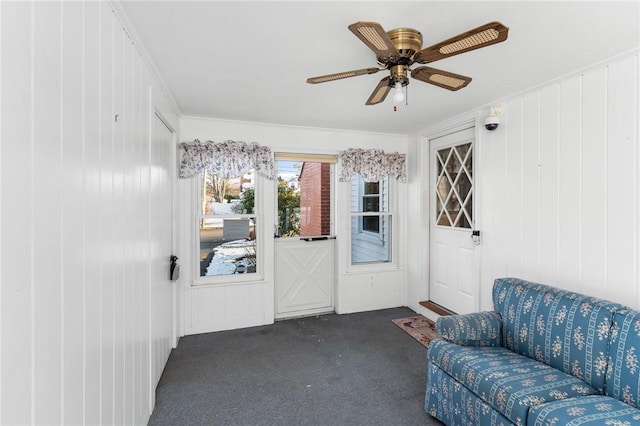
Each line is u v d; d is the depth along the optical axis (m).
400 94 1.75
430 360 2.09
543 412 1.41
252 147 3.58
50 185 0.94
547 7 1.51
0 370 0.74
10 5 0.77
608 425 1.30
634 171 1.96
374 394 2.31
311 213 4.07
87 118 1.18
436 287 3.91
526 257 2.66
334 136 3.98
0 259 0.74
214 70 2.23
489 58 2.05
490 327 2.19
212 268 3.62
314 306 4.07
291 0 1.45
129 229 1.65
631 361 1.54
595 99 2.16
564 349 1.81
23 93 0.82
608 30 1.72
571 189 2.31
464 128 3.41
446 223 3.74
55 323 0.97
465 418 1.80
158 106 2.32
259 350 3.02
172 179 2.97
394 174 4.20
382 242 4.35
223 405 2.18
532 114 2.60
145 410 1.96
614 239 2.06
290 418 2.05
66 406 1.03
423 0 1.45
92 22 1.24
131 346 1.68
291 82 2.45
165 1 1.45
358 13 1.55
